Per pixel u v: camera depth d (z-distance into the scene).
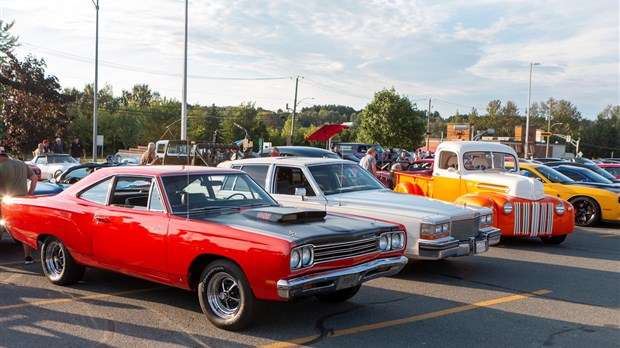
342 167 8.73
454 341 5.05
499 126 124.38
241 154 16.77
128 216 5.88
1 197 8.28
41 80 34.78
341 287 5.16
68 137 37.16
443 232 7.34
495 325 5.56
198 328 5.29
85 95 94.19
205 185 6.07
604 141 102.81
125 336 5.05
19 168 8.47
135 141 77.31
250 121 90.88
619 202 13.25
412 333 5.25
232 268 5.07
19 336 5.03
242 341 4.95
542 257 9.41
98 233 6.15
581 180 14.93
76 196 6.61
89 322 5.45
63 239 6.54
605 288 7.24
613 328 5.53
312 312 5.91
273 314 5.80
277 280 4.75
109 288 6.75
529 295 6.80
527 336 5.23
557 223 10.09
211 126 90.44
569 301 6.55
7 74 33.91
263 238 4.88
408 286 7.20
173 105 77.75
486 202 9.67
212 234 5.18
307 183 8.18
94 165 14.09
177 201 5.74
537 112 134.25
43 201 6.88
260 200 6.39
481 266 8.57
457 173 11.02
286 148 16.69
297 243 4.77
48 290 6.63
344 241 5.15
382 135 57.59
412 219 7.32
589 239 11.55
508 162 11.85
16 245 9.63
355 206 7.77
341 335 5.16
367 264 5.35
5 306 5.96
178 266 5.44
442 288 7.11
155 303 6.13
